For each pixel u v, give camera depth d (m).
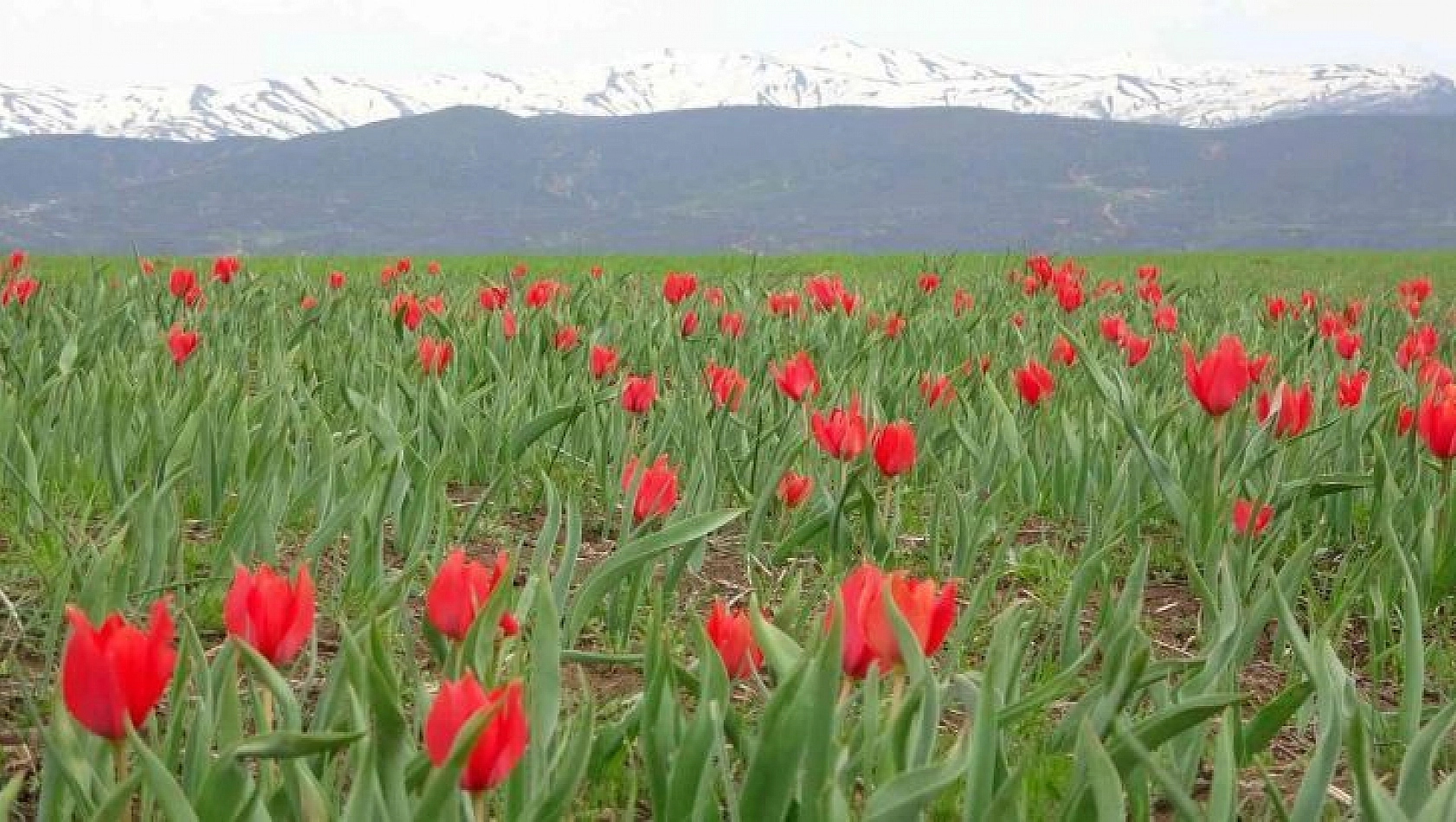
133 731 2.33
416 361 8.78
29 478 5.75
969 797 2.74
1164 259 47.12
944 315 12.07
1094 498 7.43
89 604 3.63
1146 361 9.90
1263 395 6.49
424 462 6.27
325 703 3.18
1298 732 4.93
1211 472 5.75
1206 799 4.21
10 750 4.13
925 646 2.75
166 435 6.55
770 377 8.44
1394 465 7.07
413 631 5.21
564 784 2.70
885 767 2.72
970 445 7.05
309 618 2.70
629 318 11.42
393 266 14.70
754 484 7.18
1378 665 5.16
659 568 6.38
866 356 9.11
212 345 9.85
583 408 7.10
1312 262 46.22
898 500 6.29
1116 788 2.52
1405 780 2.89
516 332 9.59
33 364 7.62
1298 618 6.16
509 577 3.01
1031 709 3.23
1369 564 5.26
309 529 6.76
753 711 4.49
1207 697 2.90
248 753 2.41
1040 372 7.08
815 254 38.88
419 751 2.91
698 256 42.56
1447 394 5.74
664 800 2.99
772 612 5.86
